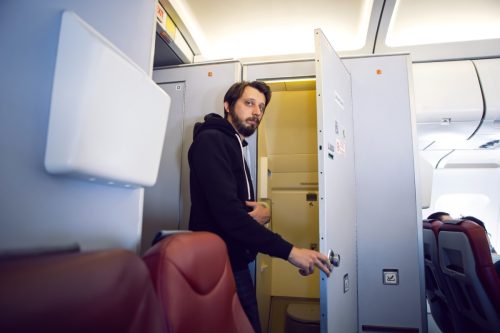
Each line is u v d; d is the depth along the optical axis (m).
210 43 2.61
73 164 0.61
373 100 2.18
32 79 0.61
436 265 2.41
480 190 3.85
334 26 2.38
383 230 2.06
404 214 2.06
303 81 2.21
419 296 1.97
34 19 0.62
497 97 2.57
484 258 1.89
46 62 0.64
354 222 2.04
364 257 2.05
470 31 2.43
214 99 2.10
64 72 0.63
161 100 0.90
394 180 2.10
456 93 2.61
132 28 1.03
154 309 0.56
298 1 2.14
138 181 0.83
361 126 2.17
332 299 1.49
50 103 0.64
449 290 2.33
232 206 1.11
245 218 1.11
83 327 0.41
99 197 0.82
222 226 1.11
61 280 0.40
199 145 1.22
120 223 0.91
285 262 2.82
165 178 2.06
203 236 0.86
